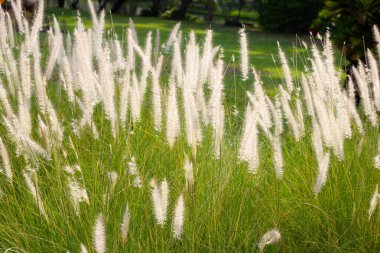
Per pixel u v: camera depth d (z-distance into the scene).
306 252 4.24
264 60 16.59
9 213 4.18
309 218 4.43
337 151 4.38
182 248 3.82
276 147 4.13
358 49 8.13
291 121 4.68
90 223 3.76
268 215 4.30
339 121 4.55
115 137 4.56
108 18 27.94
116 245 3.67
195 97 4.62
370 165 4.78
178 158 4.54
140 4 43.16
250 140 3.99
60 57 5.87
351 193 4.48
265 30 27.83
